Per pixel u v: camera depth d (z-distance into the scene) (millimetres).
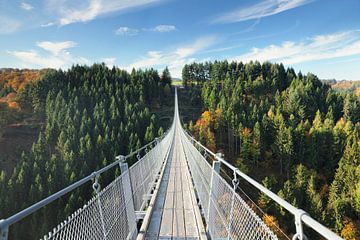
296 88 57281
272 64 76375
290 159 34125
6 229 980
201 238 3328
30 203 22156
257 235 1524
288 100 54938
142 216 3924
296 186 25219
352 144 30234
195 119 60094
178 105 69938
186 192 5516
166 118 60281
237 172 1993
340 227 21125
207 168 3662
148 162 5328
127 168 3230
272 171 35531
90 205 1794
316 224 849
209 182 3457
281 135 35281
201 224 3719
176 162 9680
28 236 19594
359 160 26359
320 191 27812
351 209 21984
